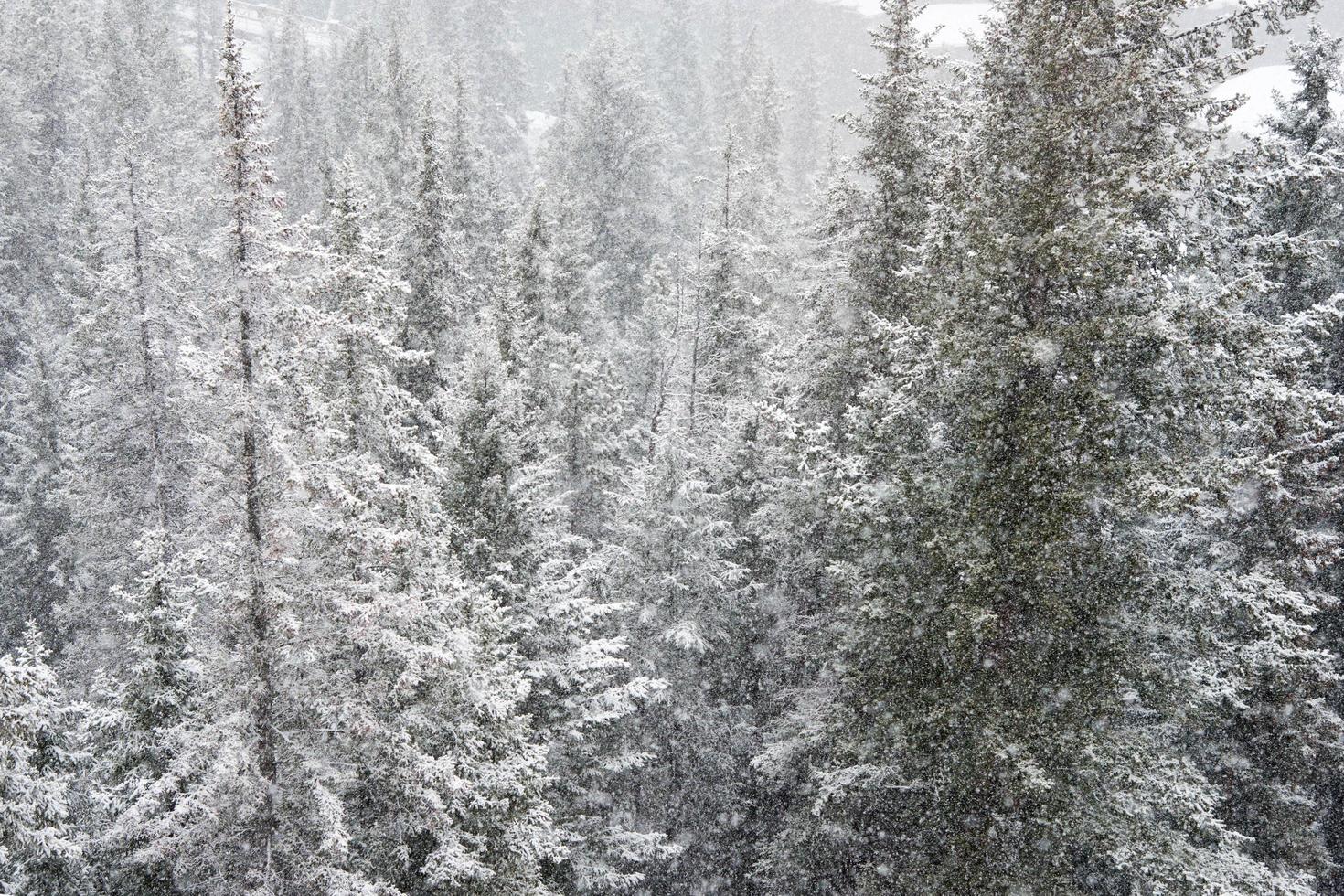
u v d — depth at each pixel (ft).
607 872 49.24
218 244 31.68
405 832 36.09
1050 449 31.91
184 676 35.86
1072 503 31.53
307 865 32.35
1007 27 37.73
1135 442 34.06
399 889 36.81
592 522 72.02
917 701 35.55
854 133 54.65
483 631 41.63
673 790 57.88
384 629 34.47
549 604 49.55
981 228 34.76
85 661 65.57
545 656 49.96
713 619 57.00
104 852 33.81
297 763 33.83
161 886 34.06
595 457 72.54
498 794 39.42
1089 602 33.32
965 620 32.60
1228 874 32.17
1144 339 32.17
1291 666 36.99
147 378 66.33
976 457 35.17
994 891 32.48
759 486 58.08
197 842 32.86
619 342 99.81
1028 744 32.32
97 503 68.18
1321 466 44.86
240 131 31.58
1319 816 54.60
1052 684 33.45
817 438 43.32
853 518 38.22
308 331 32.81
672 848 52.01
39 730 31.78
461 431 49.52
